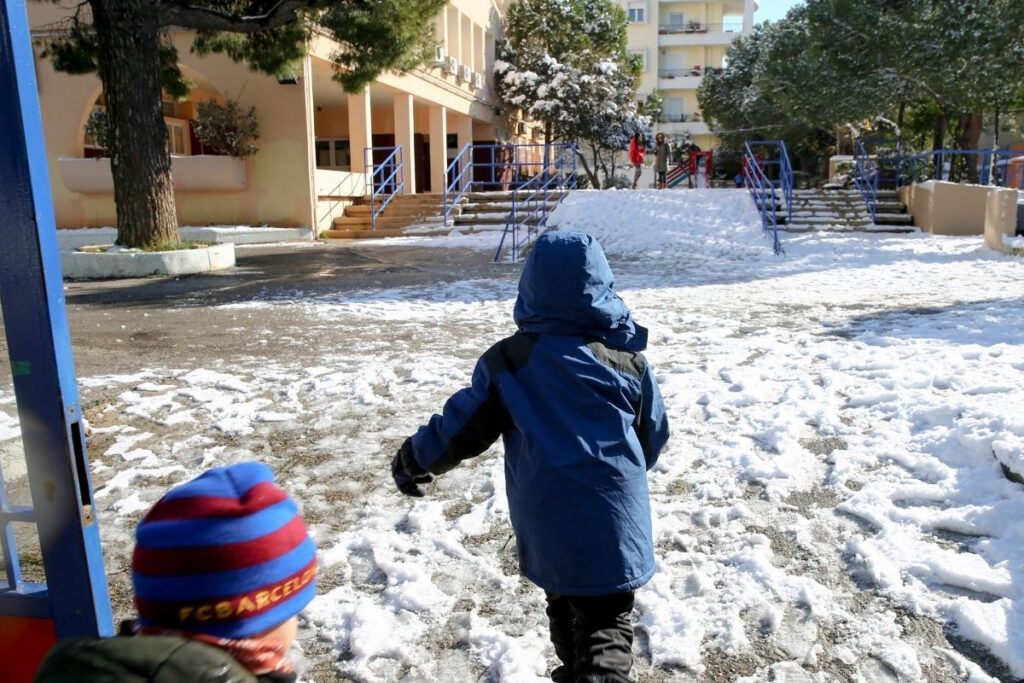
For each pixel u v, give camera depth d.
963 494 3.91
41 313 2.03
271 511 1.28
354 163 23.61
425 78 26.66
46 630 2.20
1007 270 11.91
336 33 14.80
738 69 44.94
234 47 15.96
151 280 12.19
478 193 22.03
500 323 8.64
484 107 34.38
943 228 17.36
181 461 4.86
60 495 2.11
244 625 1.22
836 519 3.83
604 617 2.28
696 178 33.38
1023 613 2.97
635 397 2.41
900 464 4.38
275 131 20.56
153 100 13.11
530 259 2.44
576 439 2.27
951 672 2.76
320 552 3.71
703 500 4.08
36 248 2.01
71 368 2.10
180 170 20.52
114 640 1.20
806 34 23.05
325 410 5.75
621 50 40.72
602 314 2.38
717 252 15.92
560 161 21.06
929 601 3.13
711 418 5.27
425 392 6.13
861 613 3.11
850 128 27.86
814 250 15.68
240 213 21.02
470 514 4.04
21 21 1.97
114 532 3.97
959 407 4.81
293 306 9.86
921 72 19.03
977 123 22.23
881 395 5.37
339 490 4.41
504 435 2.46
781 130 37.31
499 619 3.19
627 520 2.25
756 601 3.19
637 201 20.36
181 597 1.20
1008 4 18.81
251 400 5.99
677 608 3.14
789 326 8.11
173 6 12.70
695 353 7.02
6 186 2.00
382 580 3.50
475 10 32.41
